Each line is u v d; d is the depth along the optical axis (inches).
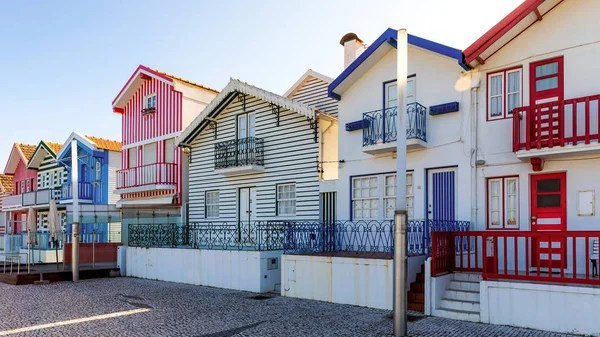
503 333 325.1
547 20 434.6
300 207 624.1
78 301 485.4
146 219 880.9
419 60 514.3
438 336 319.3
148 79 892.0
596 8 410.6
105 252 887.7
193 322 375.9
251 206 694.5
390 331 337.7
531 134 415.2
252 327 355.9
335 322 368.2
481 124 467.5
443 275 398.9
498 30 431.8
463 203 472.7
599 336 311.9
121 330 353.7
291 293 490.3
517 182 444.5
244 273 542.3
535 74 441.1
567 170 415.5
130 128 932.0
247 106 706.2
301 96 757.3
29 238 791.7
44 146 1172.5
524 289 343.6
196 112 848.3
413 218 508.1
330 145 627.8
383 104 539.8
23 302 485.4
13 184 1381.6
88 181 1053.2
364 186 557.9
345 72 555.2
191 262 609.9
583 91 411.5
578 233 327.9
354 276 440.8
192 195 778.8
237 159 689.0
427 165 500.1
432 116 500.7
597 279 324.2
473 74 473.7
